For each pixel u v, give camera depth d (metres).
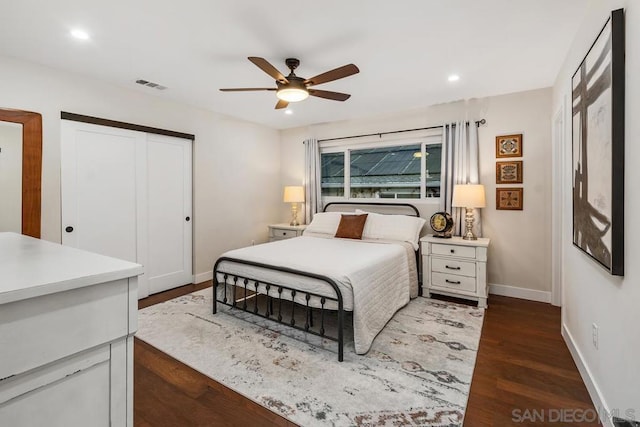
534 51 2.59
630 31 1.32
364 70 2.99
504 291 3.75
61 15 2.09
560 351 2.40
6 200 2.70
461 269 3.47
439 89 3.51
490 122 3.76
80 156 3.12
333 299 2.34
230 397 1.88
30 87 2.79
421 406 1.78
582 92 1.94
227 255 3.07
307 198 5.18
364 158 4.85
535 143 3.53
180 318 3.02
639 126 1.24
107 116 3.29
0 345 0.64
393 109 4.29
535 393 1.90
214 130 4.43
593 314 1.83
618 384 1.46
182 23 2.20
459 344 2.51
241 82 3.29
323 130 5.09
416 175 4.44
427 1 1.95
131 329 0.87
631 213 1.32
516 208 3.64
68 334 0.74
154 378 2.07
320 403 1.82
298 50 2.58
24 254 1.06
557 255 3.38
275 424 1.66
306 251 3.20
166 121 3.84
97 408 0.81
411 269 3.62
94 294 0.79
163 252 3.88
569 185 2.43
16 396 0.67
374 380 2.03
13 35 2.34
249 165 4.99
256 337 2.63
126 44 2.49
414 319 3.02
